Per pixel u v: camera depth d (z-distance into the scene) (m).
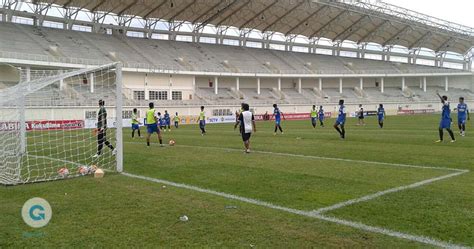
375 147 14.12
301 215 5.64
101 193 7.24
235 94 56.09
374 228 5.02
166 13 51.09
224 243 4.55
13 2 44.00
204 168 9.97
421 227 5.02
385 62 71.75
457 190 6.98
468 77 72.12
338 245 4.45
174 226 5.20
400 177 8.30
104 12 49.78
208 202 6.46
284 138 19.08
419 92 70.06
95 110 38.19
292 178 8.38
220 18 55.00
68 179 8.82
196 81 55.72
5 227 5.28
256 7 51.16
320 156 11.93
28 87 12.06
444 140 16.06
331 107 59.56
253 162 10.88
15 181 8.60
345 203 6.25
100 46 47.66
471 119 36.88
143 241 4.65
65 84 39.44
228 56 58.53
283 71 58.50
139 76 47.72
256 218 5.51
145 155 12.94
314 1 49.53
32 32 44.44
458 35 65.19
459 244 4.43
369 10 55.03
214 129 30.69
